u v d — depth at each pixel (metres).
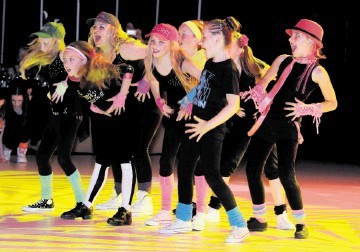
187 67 7.70
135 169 8.31
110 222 7.93
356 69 14.66
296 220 7.69
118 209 8.03
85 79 7.79
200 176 7.86
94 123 8.01
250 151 7.82
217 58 7.27
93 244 7.09
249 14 14.60
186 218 7.69
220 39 7.22
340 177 12.59
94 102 7.86
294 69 7.54
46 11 14.89
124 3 15.09
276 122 7.55
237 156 8.12
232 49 7.97
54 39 8.22
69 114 8.20
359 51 14.57
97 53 7.89
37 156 8.48
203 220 7.88
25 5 14.91
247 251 7.03
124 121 7.91
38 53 8.25
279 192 8.02
